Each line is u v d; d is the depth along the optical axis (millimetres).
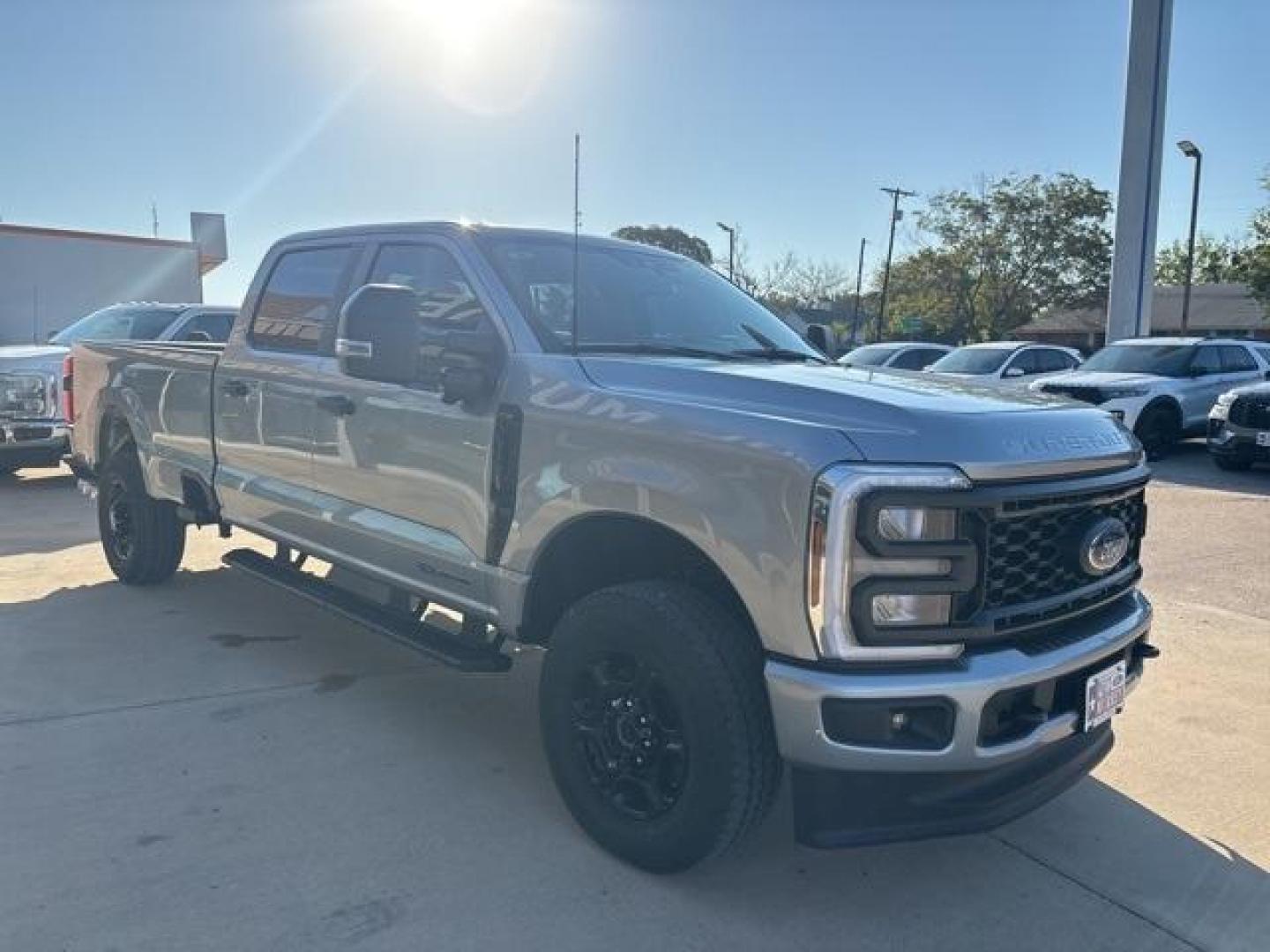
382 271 4504
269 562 5238
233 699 4707
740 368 3564
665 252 4863
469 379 3719
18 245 17953
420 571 4156
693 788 3080
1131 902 3275
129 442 6332
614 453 3291
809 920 3129
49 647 5336
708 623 3062
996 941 3059
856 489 2768
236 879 3225
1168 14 17453
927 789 2988
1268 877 3430
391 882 3236
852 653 2801
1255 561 7984
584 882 3268
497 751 4238
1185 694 5023
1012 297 53219
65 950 2844
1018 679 2904
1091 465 3166
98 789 3789
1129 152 17906
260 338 5160
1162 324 58625
